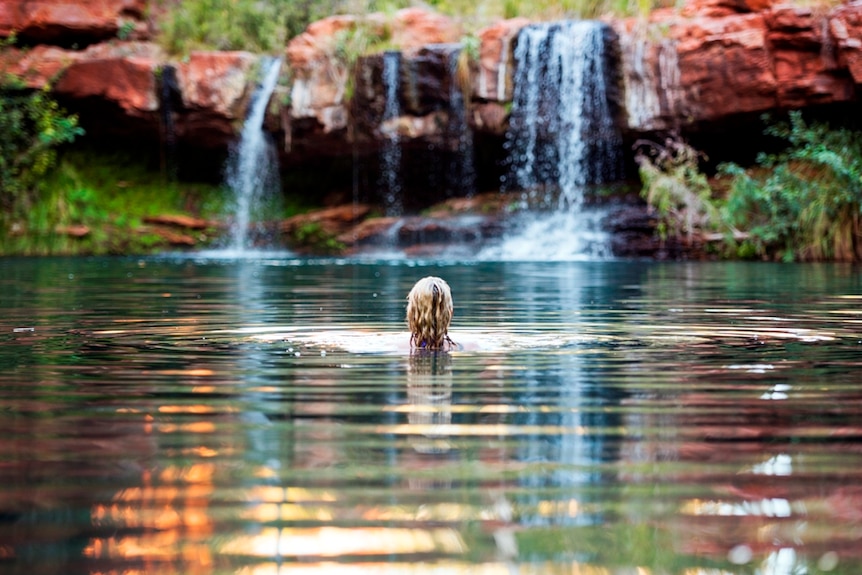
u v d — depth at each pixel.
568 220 23.50
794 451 3.96
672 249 22.14
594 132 23.94
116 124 25.38
